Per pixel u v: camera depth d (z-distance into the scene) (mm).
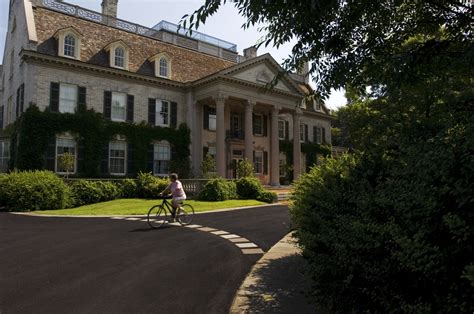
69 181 20969
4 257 7645
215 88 28812
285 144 37781
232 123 33594
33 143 22938
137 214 15789
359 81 5449
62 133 24250
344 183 4547
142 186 22547
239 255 7945
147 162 28156
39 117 23250
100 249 8516
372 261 3070
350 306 3348
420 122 4129
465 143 2520
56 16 26547
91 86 25812
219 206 18875
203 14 3949
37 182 17844
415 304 2646
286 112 35281
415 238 2504
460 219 2336
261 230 11547
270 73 31891
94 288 5559
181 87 30609
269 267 6660
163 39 33406
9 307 4746
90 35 27422
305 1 3922
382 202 2963
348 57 4895
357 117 14602
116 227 12133
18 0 27281
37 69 23531
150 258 7617
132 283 5832
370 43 5102
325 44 4848
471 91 4785
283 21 4473
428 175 2709
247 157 30031
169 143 29688
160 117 29531
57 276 6211
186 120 30938
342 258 3232
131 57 28688
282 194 25953
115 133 26594
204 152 31359
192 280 6023
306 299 4816
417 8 5090
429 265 2412
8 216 15219
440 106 5258
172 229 11703
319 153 41344
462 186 2441
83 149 25031
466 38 4910
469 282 2344
